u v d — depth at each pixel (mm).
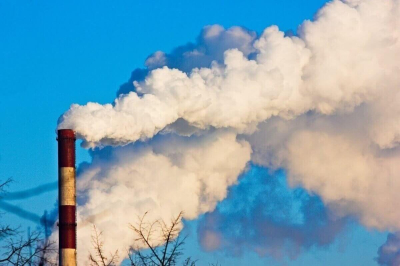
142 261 125500
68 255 171500
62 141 176250
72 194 174875
